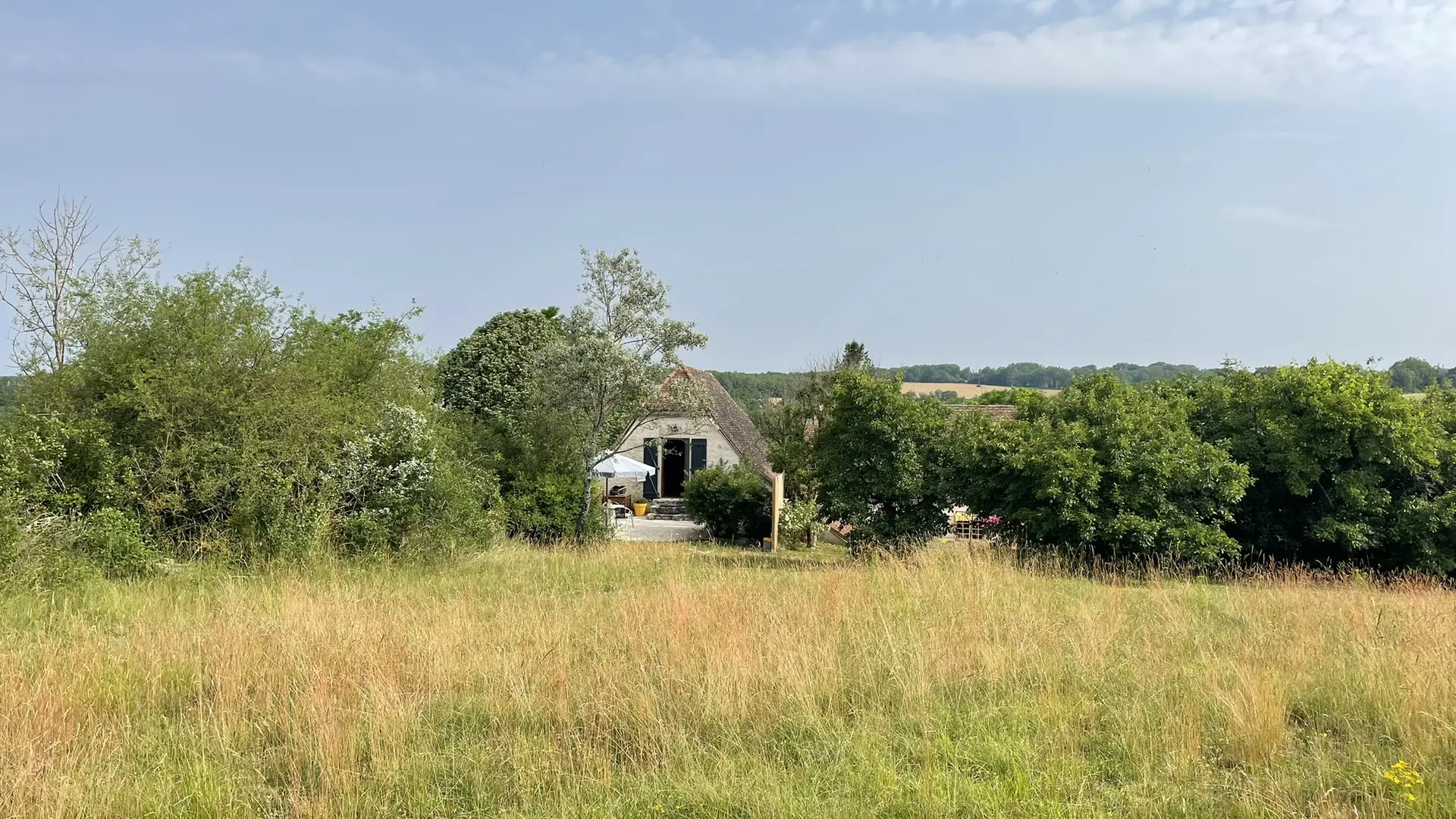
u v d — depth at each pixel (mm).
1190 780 4812
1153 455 15391
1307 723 5699
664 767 5027
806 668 6379
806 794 4609
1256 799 4477
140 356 12891
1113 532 15016
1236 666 6699
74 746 5098
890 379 18938
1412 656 6652
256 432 13047
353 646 6980
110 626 8617
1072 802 4504
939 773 4809
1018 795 4555
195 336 13062
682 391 22969
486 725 5781
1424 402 18500
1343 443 16391
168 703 6203
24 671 6402
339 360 15977
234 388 13242
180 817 4402
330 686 6094
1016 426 16656
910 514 17906
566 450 22438
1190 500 15836
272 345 14250
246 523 12688
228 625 7938
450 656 6848
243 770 5039
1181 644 7754
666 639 7230
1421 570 16203
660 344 22031
